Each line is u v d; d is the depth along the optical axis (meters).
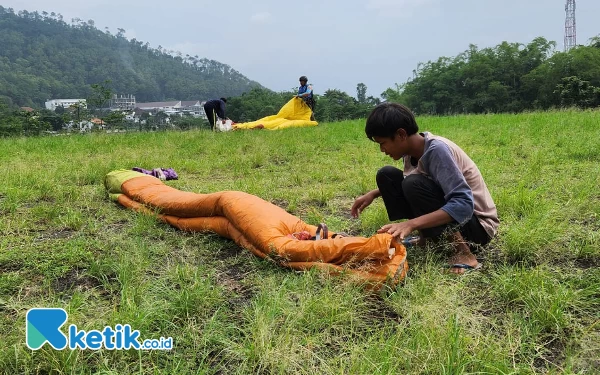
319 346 2.14
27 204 4.81
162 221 4.03
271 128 14.41
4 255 3.21
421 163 2.91
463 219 2.70
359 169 6.41
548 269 2.80
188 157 8.13
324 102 44.91
